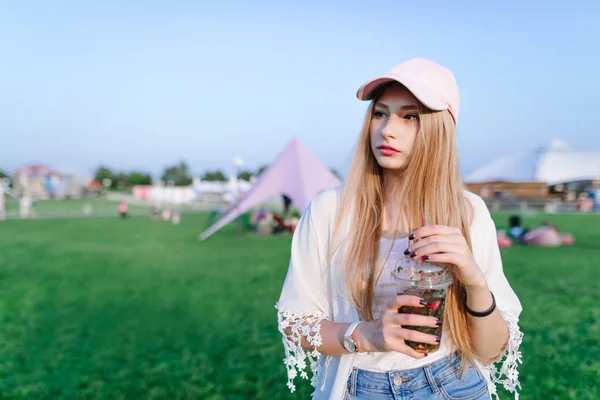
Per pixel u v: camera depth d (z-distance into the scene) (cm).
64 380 410
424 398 142
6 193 5272
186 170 9038
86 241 1536
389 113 147
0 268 1005
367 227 152
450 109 145
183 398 369
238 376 407
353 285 149
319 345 144
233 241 1528
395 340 128
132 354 469
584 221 2212
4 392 387
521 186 3117
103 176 8669
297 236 163
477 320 134
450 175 145
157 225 2211
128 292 757
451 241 123
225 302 678
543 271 922
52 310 647
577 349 460
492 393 156
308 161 1677
